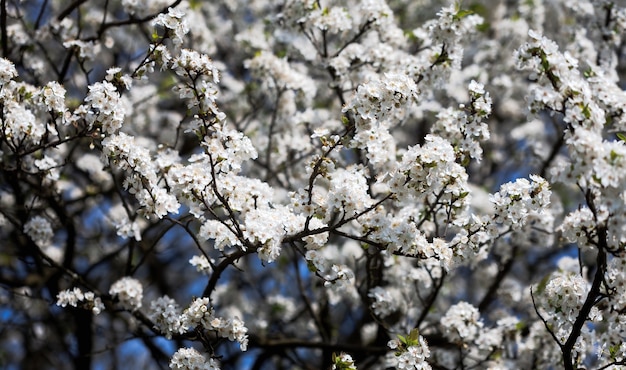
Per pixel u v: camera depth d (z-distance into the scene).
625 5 7.32
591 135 3.89
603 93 4.50
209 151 4.64
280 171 7.48
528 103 4.34
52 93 5.08
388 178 4.69
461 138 5.39
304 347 7.41
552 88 4.31
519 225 4.93
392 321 7.79
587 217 4.66
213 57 9.20
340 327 9.62
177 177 4.68
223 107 8.60
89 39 6.86
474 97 4.90
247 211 4.90
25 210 6.80
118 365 11.45
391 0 9.09
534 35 4.35
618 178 3.81
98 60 9.30
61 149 6.91
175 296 10.93
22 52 7.00
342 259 7.43
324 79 8.16
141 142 7.72
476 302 8.82
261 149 7.70
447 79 6.04
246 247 4.76
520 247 7.75
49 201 6.89
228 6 9.18
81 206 8.87
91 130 5.07
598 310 4.92
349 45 6.65
